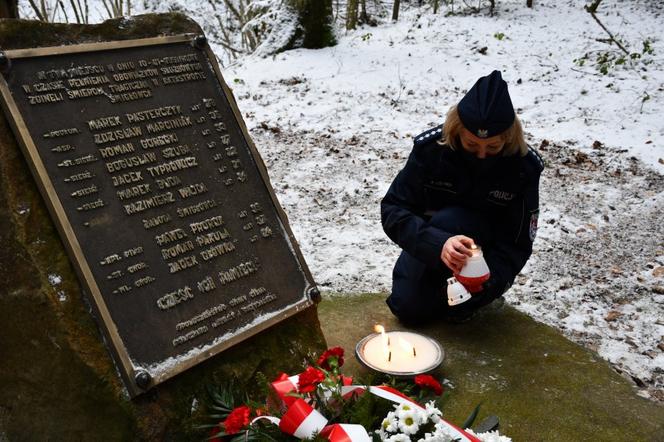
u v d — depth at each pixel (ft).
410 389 7.45
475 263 7.51
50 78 6.66
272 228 7.91
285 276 7.80
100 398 6.20
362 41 31.17
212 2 41.98
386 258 12.95
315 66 27.86
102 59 7.14
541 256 13.23
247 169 7.95
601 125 21.59
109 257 6.51
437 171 8.80
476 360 8.59
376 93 25.20
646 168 18.17
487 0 37.24
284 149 20.11
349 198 16.34
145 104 7.31
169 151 7.31
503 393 7.88
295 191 16.81
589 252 13.42
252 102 24.61
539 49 29.45
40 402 6.46
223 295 7.20
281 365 7.51
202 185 7.46
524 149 8.34
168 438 6.43
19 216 6.18
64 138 6.57
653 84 24.57
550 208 15.67
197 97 7.80
